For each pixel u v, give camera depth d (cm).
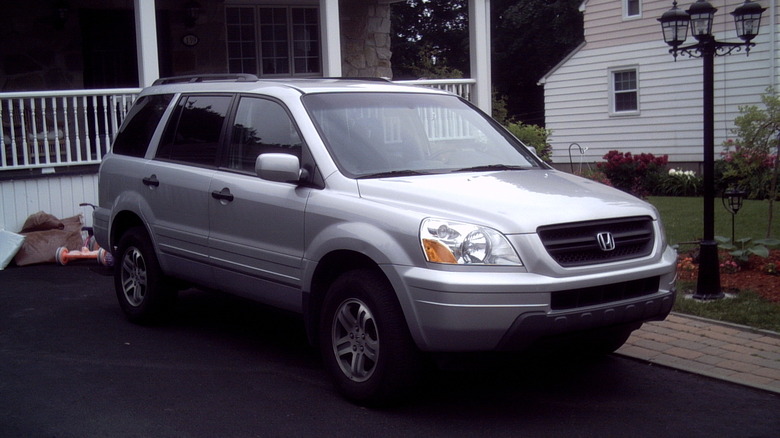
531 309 432
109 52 1345
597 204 484
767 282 755
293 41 1512
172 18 1393
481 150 594
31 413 479
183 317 715
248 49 1472
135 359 589
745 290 728
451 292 429
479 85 1372
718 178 1684
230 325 688
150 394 513
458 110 623
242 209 561
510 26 3872
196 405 493
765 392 508
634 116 2239
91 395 511
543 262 439
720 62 2008
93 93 1076
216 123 612
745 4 838
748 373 538
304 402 497
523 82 3988
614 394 510
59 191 1053
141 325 688
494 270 435
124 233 693
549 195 491
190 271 621
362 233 470
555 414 477
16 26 1255
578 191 511
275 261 536
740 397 502
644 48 2188
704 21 708
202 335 655
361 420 466
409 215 457
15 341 638
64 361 585
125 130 722
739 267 811
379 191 490
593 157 2369
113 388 525
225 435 444
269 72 1495
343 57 1555
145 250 662
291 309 537
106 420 468
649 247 494
